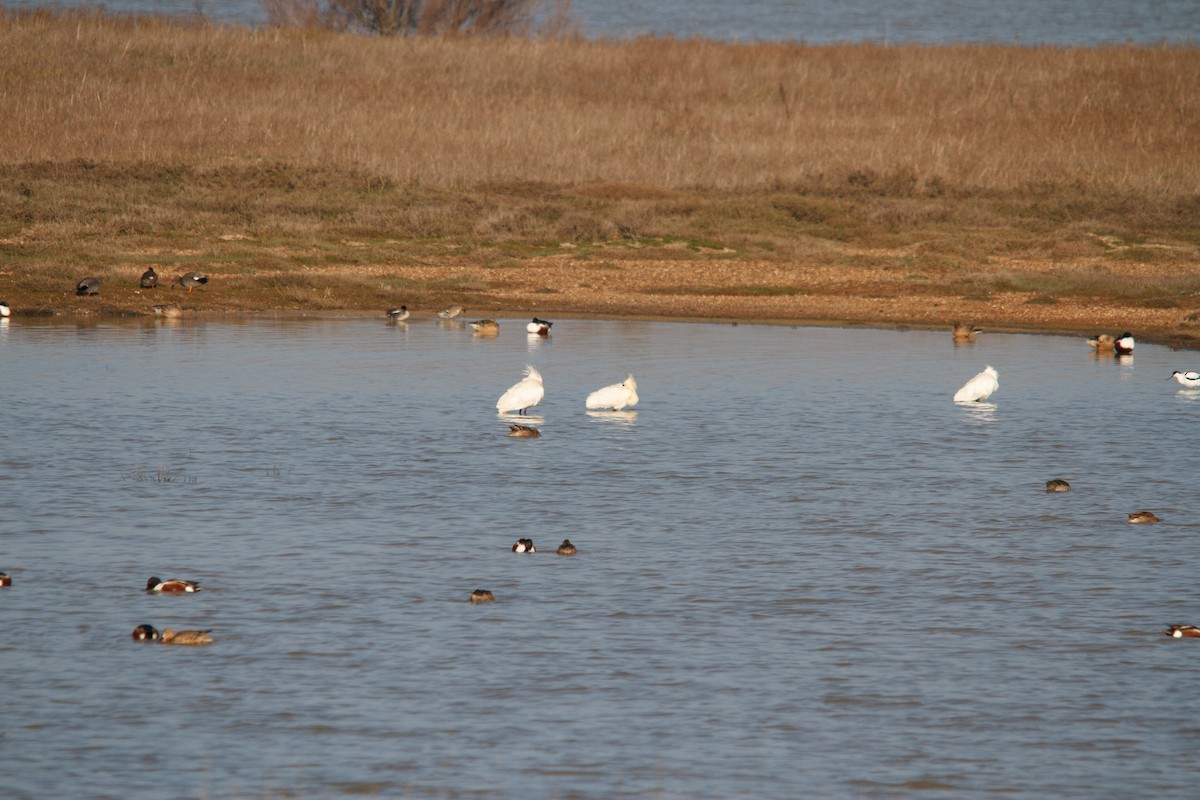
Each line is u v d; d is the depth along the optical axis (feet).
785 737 30.37
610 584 39.58
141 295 97.04
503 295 101.71
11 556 41.32
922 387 70.69
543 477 51.47
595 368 75.31
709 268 111.45
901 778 28.66
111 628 35.83
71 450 54.44
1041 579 40.42
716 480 51.34
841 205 133.39
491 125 155.94
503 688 32.58
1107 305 99.55
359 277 105.09
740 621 36.83
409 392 67.72
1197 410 65.10
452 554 42.11
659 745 29.96
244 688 32.40
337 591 38.68
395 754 29.43
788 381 71.97
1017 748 29.94
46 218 115.85
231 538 43.42
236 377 70.79
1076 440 58.75
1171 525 46.01
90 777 28.35
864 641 35.58
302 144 146.41
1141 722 31.17
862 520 46.29
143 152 139.13
